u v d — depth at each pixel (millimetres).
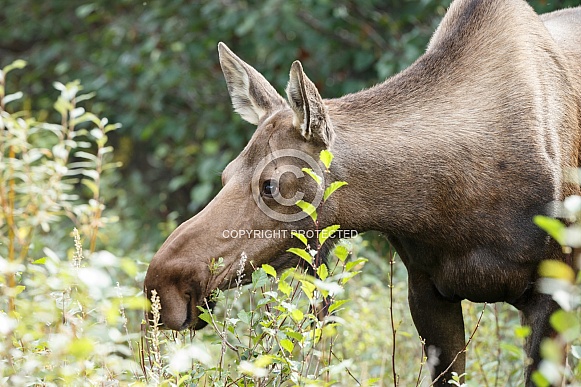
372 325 9992
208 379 7254
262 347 7188
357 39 16500
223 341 6918
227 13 16484
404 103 8180
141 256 11477
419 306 8742
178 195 20266
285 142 7754
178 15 17562
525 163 7961
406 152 7941
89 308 7629
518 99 8125
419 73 8367
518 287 8109
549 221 4977
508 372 9023
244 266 7570
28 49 21578
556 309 8055
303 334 6586
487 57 8359
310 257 6840
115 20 18844
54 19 19938
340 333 9672
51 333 6793
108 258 5348
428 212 8016
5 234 11922
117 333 6012
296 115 7660
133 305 5480
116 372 6844
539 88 8227
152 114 18656
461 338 8828
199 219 7660
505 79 8234
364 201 7938
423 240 8172
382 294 10750
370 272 11883
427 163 7953
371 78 16984
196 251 7527
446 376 8812
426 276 8594
